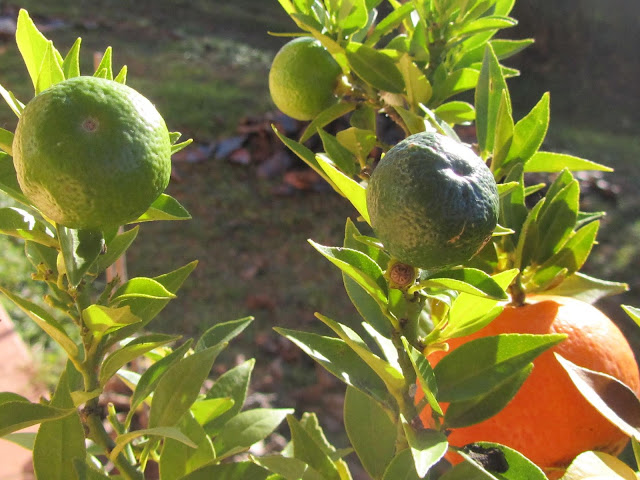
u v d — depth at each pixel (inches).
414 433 7.4
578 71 74.3
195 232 41.5
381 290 7.9
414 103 11.0
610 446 8.7
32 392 22.2
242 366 11.2
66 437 8.5
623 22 76.2
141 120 6.7
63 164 6.4
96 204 6.6
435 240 6.6
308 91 11.4
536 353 7.9
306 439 9.6
